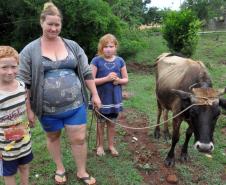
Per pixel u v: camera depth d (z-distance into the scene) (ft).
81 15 38.11
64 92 13.06
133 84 32.53
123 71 16.67
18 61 11.77
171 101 17.22
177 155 18.04
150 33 67.15
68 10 37.68
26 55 12.85
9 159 12.14
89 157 17.34
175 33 41.50
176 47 42.22
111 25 40.47
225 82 33.27
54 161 15.43
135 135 20.49
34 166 16.37
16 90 11.75
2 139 11.84
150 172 16.34
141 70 40.27
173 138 16.55
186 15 41.27
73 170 15.96
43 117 13.56
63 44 13.34
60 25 12.87
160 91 18.63
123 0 49.37
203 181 15.84
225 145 19.35
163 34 42.93
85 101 13.98
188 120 15.65
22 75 12.85
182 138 20.04
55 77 12.94
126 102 26.43
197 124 14.24
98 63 16.14
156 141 19.75
